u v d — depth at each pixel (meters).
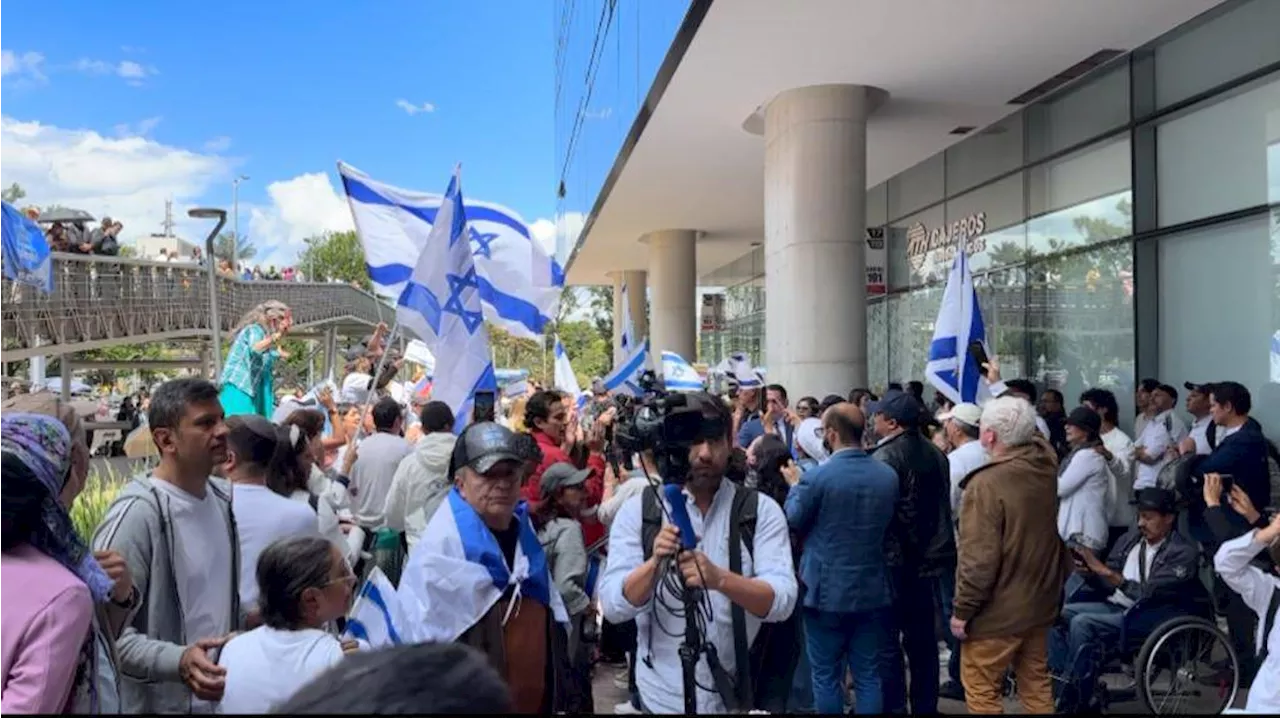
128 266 15.29
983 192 14.06
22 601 2.27
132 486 3.20
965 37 9.63
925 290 15.86
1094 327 11.48
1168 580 5.73
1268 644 3.62
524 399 8.41
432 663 1.16
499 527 3.11
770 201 11.88
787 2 8.69
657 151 14.75
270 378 7.13
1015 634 4.57
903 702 4.99
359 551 5.88
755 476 6.53
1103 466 6.59
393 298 6.79
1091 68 10.72
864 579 4.75
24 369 22.19
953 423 6.63
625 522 3.29
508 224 8.49
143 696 2.98
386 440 6.64
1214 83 9.62
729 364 11.43
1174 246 10.27
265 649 2.81
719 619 3.16
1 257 11.58
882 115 12.38
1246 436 6.85
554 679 3.14
